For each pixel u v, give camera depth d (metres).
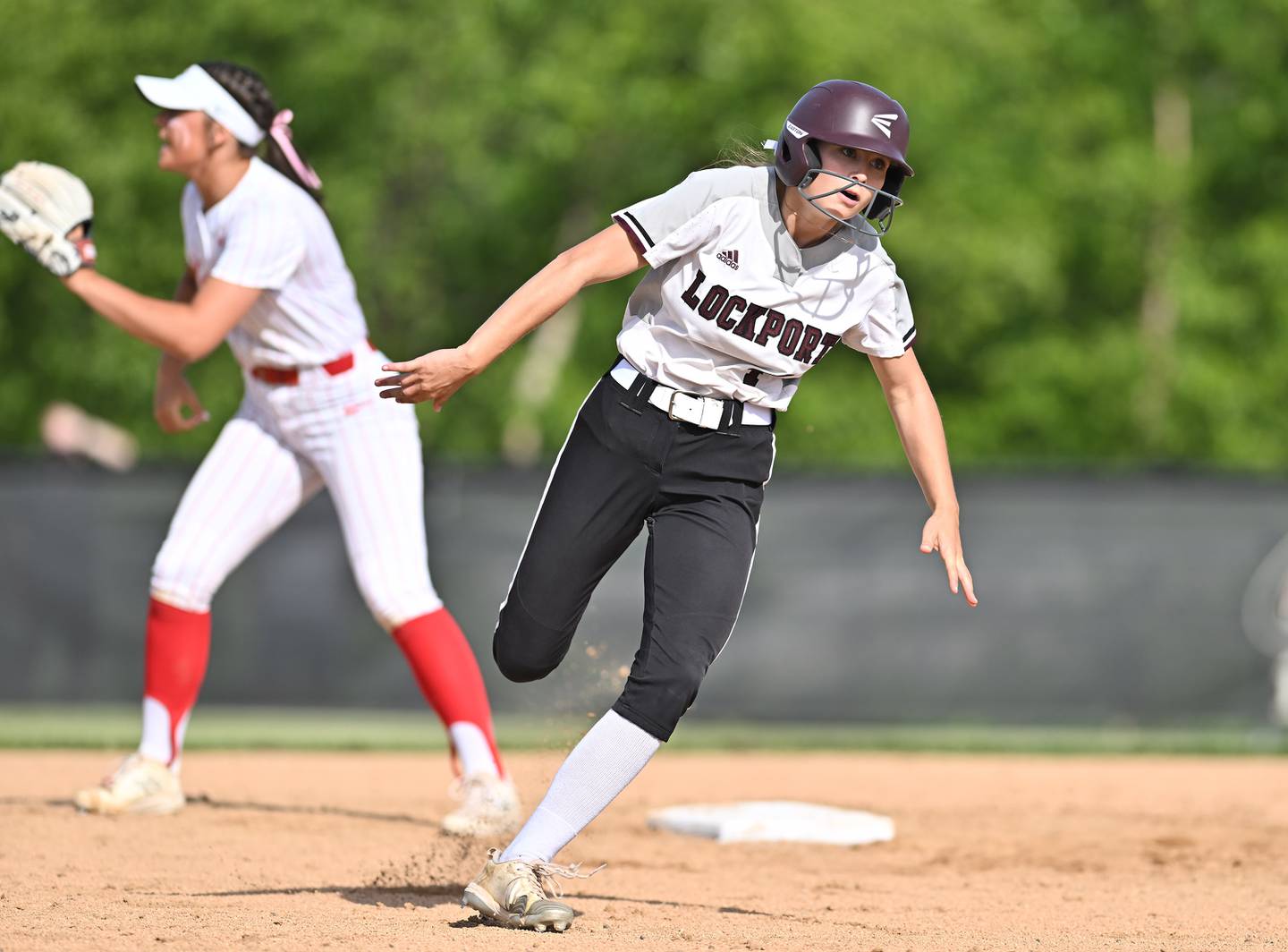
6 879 17.11
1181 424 80.75
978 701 42.47
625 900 16.98
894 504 42.72
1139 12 84.12
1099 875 19.86
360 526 21.50
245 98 20.73
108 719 41.38
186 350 20.30
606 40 70.62
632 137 74.19
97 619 42.34
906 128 13.85
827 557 42.62
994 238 73.06
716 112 71.69
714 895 17.69
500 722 42.00
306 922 14.54
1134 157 79.81
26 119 67.12
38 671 42.28
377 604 21.47
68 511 42.31
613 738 14.28
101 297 19.94
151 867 18.19
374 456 21.47
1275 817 25.97
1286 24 83.44
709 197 13.96
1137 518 42.62
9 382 72.12
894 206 14.44
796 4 69.94
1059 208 81.12
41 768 29.47
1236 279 84.69
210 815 22.62
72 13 68.44
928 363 79.94
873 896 17.86
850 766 33.22
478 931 14.15
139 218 69.00
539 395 73.81
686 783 29.89
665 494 14.55
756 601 42.56
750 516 14.82
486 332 13.67
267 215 20.58
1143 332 82.56
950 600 42.59
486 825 21.08
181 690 22.38
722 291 14.02
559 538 14.48
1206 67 86.00
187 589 21.94
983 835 23.52
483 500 42.53
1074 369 79.00
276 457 21.86
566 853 20.86
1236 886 18.98
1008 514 42.62
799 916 16.06
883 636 42.59
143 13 69.56
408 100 70.00
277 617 42.50
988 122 77.94
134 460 50.69
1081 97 81.31
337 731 40.19
